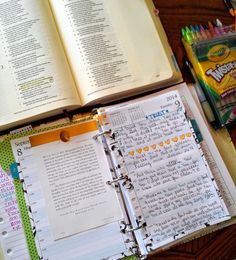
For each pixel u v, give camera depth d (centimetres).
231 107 59
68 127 57
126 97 60
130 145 56
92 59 58
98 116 57
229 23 68
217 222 54
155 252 53
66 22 59
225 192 57
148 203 54
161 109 58
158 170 55
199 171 56
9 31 58
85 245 53
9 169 55
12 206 54
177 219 53
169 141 57
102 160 56
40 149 56
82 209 54
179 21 67
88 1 60
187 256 54
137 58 60
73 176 55
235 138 61
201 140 59
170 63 61
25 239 53
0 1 59
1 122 55
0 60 57
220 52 62
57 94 56
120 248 53
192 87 62
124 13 62
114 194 55
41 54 57
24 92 56
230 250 55
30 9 59
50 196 54
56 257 52
